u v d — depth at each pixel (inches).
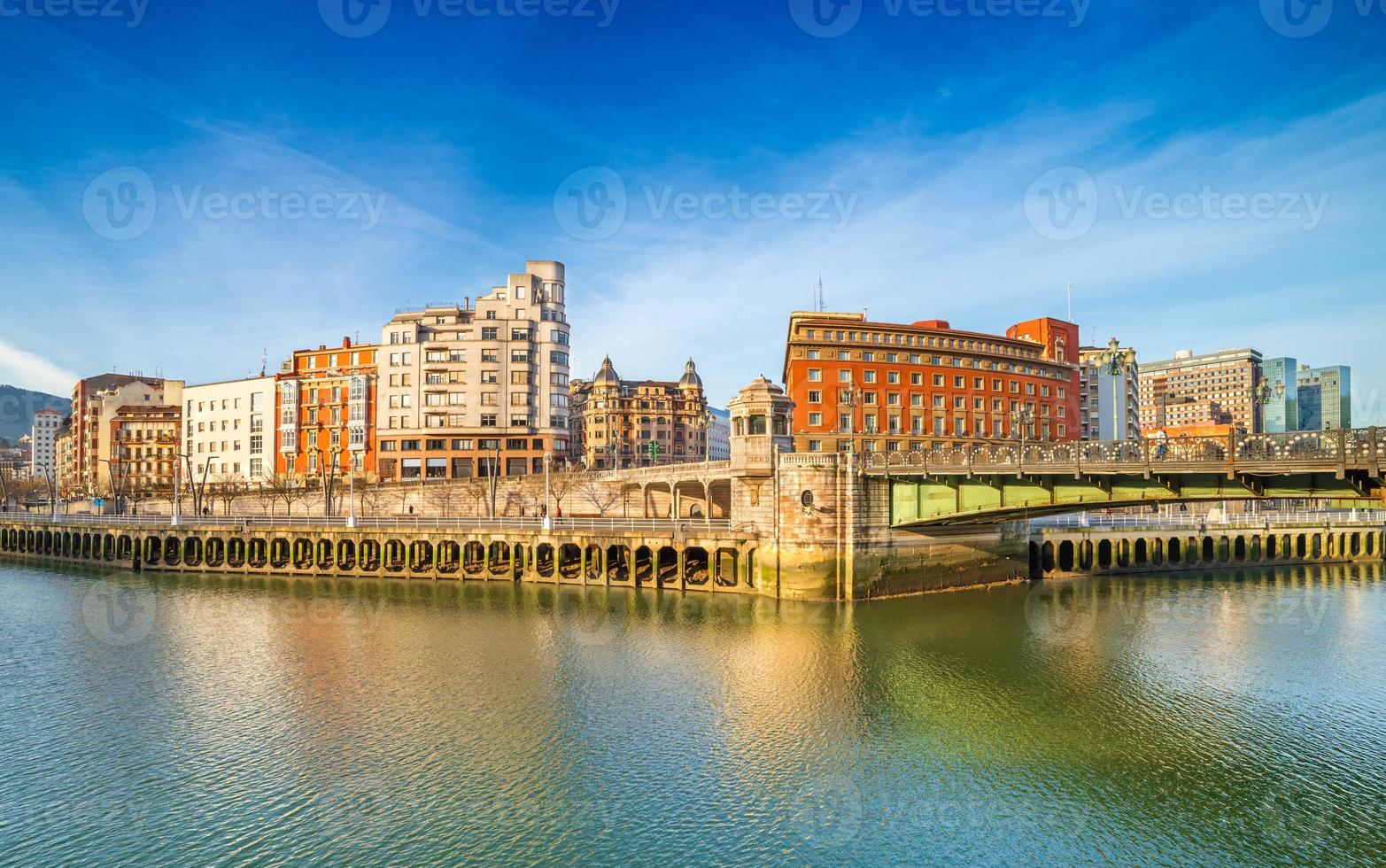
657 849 872.3
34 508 4687.5
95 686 1409.9
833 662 1528.1
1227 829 911.7
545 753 1111.6
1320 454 1221.7
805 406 4136.3
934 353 4355.3
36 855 863.1
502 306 4574.3
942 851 869.2
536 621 1888.5
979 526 2347.4
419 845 879.7
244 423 4813.0
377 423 4471.0
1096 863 848.3
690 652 1598.2
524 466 4436.5
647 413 6505.9
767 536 2177.7
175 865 843.4
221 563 2797.7
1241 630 1806.1
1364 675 1456.7
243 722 1229.7
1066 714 1257.4
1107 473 1533.0
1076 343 5177.2
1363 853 863.1
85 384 6732.3
